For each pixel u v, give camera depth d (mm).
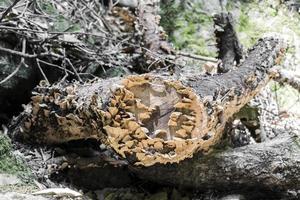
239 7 6355
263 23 6180
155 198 4152
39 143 4348
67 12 5156
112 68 5062
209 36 6141
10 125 4504
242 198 4070
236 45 4723
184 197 4133
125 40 5141
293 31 6051
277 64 4527
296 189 4039
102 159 4227
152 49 5172
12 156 4047
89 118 3951
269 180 4012
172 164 4039
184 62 5285
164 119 3807
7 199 3746
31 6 4957
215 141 4031
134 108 3770
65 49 4926
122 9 5707
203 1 6426
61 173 4223
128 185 4270
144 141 3777
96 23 5379
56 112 4129
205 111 3816
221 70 4645
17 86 4734
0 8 4680
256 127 4508
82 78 4980
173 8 6332
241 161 4020
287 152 4020
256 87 4262
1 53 4664
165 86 3809
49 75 4883
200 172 4047
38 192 3902
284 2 6391
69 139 4238
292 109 5203
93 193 4219
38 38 4805
